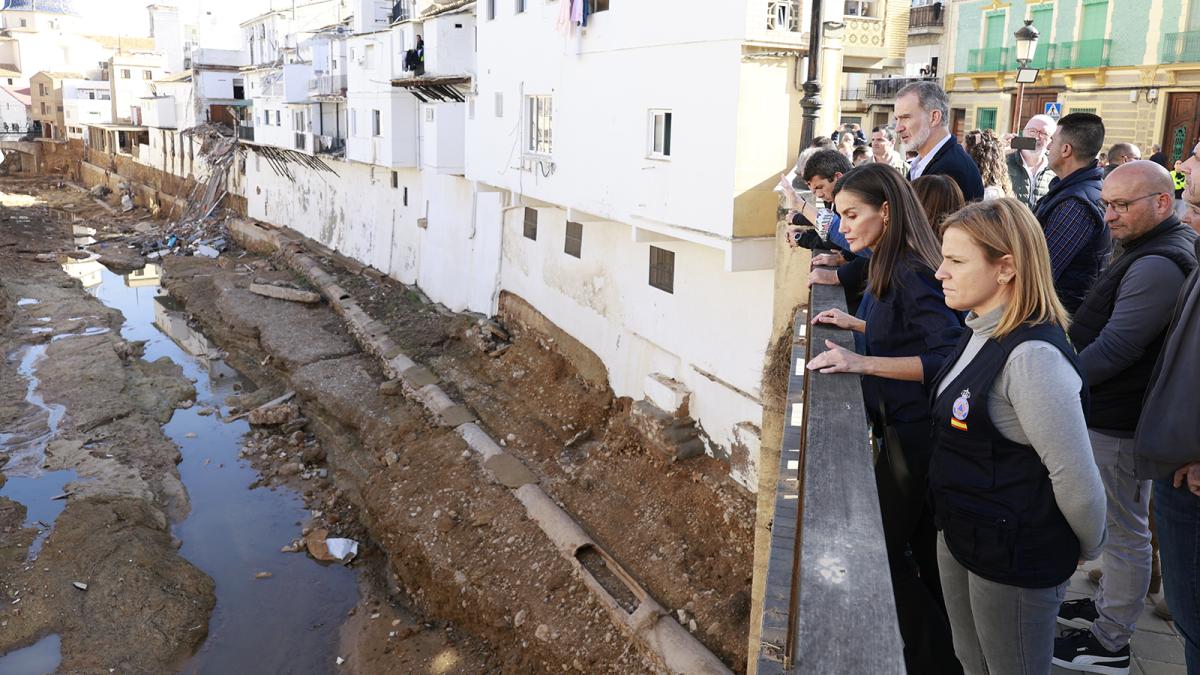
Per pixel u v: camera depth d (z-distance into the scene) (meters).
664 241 18.09
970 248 3.14
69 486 23.31
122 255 51.81
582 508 18.61
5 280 44.69
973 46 29.00
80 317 39.16
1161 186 4.62
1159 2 22.78
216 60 59.59
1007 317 3.11
